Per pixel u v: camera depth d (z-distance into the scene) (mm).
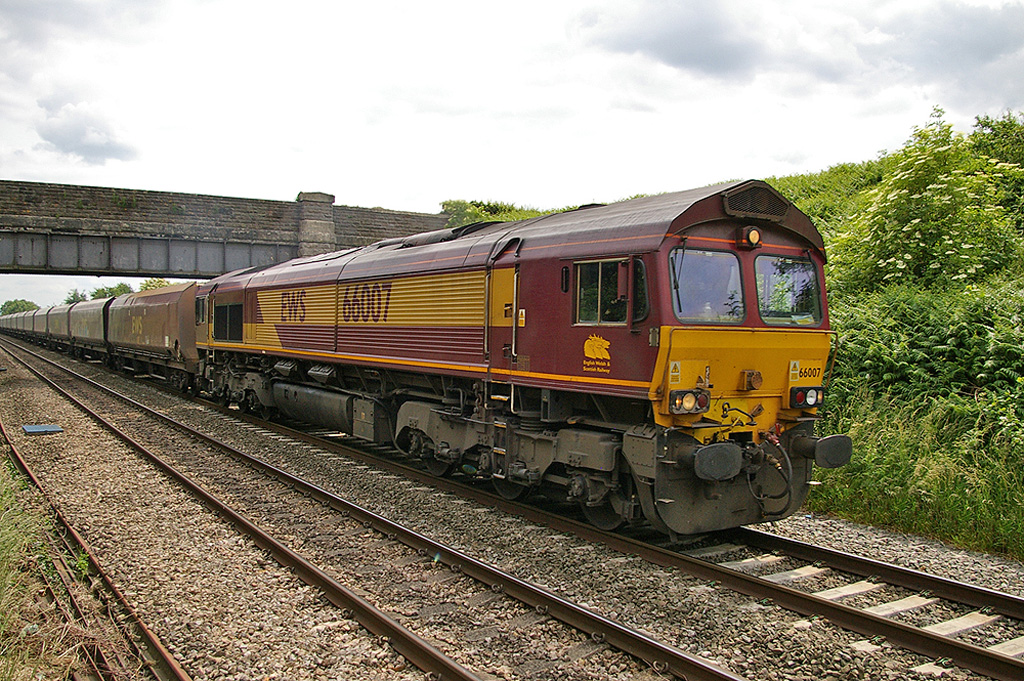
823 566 6500
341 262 12016
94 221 26500
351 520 7910
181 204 28141
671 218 6363
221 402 18547
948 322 10023
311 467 10688
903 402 9594
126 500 8641
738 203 6695
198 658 4719
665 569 6340
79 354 35688
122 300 27297
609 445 6801
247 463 10758
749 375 6723
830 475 8750
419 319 9625
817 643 4898
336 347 11695
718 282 6664
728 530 7469
